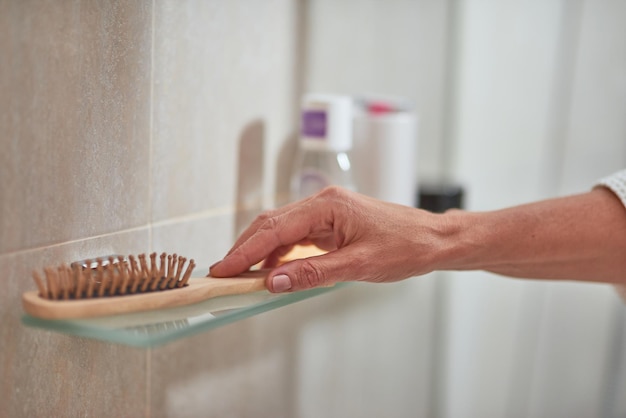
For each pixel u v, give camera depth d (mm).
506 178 1329
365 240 600
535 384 1357
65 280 489
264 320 895
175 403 744
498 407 1350
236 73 788
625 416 1329
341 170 868
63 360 571
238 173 810
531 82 1312
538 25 1302
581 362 1353
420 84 1203
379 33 1099
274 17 854
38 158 524
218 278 572
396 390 1201
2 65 487
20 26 499
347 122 868
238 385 856
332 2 976
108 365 631
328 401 1054
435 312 1258
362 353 1116
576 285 1347
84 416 603
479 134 1292
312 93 954
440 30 1221
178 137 695
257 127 840
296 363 974
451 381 1299
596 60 1293
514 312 1335
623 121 1284
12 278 513
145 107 641
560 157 1324
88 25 561
